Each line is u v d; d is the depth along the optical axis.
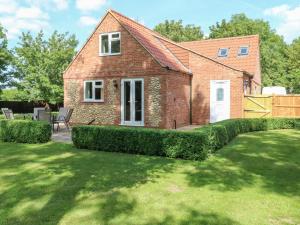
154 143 10.45
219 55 27.75
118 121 19.64
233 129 14.72
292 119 19.44
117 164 9.24
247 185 7.23
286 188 7.03
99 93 20.42
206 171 8.46
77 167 8.88
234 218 5.38
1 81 25.45
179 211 5.68
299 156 10.53
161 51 20.55
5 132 13.78
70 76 21.45
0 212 5.62
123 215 5.50
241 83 20.19
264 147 12.19
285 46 55.50
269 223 5.20
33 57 27.39
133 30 20.06
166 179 7.67
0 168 8.84
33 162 9.60
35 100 28.80
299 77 47.91
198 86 21.41
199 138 9.73
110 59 19.83
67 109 18.56
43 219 5.32
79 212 5.62
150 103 18.36
